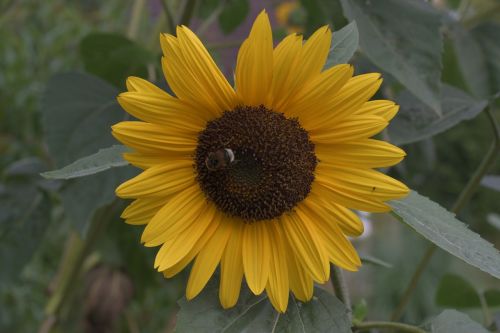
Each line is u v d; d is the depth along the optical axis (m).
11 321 1.49
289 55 0.73
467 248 0.72
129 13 1.42
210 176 0.75
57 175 0.73
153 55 0.99
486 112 0.93
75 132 0.92
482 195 2.47
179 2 1.06
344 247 0.75
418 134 0.91
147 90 0.73
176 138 0.75
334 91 0.74
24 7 1.70
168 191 0.75
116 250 1.25
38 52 1.66
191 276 0.74
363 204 0.74
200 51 0.73
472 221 2.51
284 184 0.75
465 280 1.05
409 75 0.84
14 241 1.05
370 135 0.74
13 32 1.72
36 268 1.54
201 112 0.75
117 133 0.73
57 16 1.76
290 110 0.75
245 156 0.75
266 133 0.75
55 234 1.46
